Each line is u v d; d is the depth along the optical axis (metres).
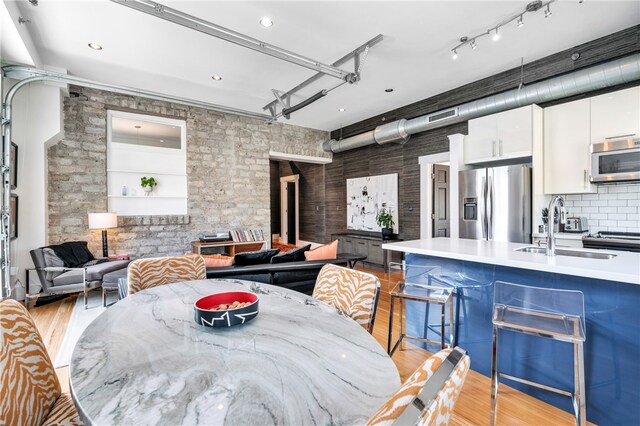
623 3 2.72
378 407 0.70
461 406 1.90
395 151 5.97
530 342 2.02
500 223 3.82
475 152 4.20
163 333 1.10
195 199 5.64
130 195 5.09
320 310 1.34
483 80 4.35
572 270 1.65
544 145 3.70
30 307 3.71
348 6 2.78
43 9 2.80
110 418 0.66
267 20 2.97
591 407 1.74
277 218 10.90
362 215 6.75
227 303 1.36
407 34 3.23
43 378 1.08
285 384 0.78
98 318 1.24
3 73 3.52
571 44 3.44
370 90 4.77
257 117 5.49
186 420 0.65
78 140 4.62
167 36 3.27
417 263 2.75
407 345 2.74
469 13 2.89
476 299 2.33
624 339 1.63
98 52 3.59
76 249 4.21
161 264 2.01
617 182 3.30
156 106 5.26
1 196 3.39
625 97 3.06
